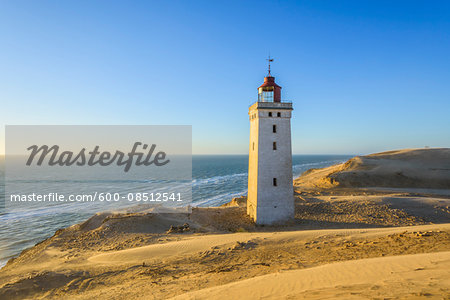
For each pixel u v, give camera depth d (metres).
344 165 79.69
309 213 33.56
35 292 14.82
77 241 26.02
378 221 29.98
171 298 11.09
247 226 29.61
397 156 83.94
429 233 19.05
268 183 29.53
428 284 9.05
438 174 65.19
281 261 16.22
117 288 14.09
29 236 36.94
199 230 28.41
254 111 30.95
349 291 9.20
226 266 16.17
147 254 19.84
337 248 18.03
